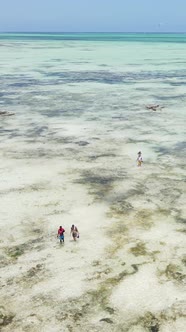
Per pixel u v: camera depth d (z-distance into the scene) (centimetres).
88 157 3481
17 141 3944
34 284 1766
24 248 2058
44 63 11662
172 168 3225
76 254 1994
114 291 1716
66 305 1636
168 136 4134
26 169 3178
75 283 1770
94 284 1762
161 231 2220
